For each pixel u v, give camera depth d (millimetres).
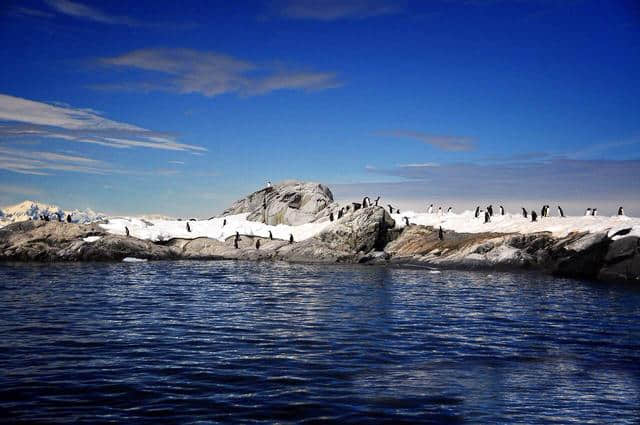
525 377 19203
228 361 20703
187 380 18203
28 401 15969
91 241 80188
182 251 85375
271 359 21062
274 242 87812
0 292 41344
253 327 27781
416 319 30875
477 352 22844
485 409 15875
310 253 79938
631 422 15055
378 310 34094
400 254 77312
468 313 33344
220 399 16344
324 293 42875
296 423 14547
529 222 71938
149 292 42594
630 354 22938
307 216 97375
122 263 75312
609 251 58188
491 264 64625
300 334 26047
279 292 43312
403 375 19156
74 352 21859
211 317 30828
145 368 19578
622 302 39719
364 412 15461
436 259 70312
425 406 16031
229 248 86750
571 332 27688
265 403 16047
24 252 77250
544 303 38469
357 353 22250
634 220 62812
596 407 16188
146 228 89375
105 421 14484
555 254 62312
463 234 75688
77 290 43219
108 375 18656
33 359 20672
